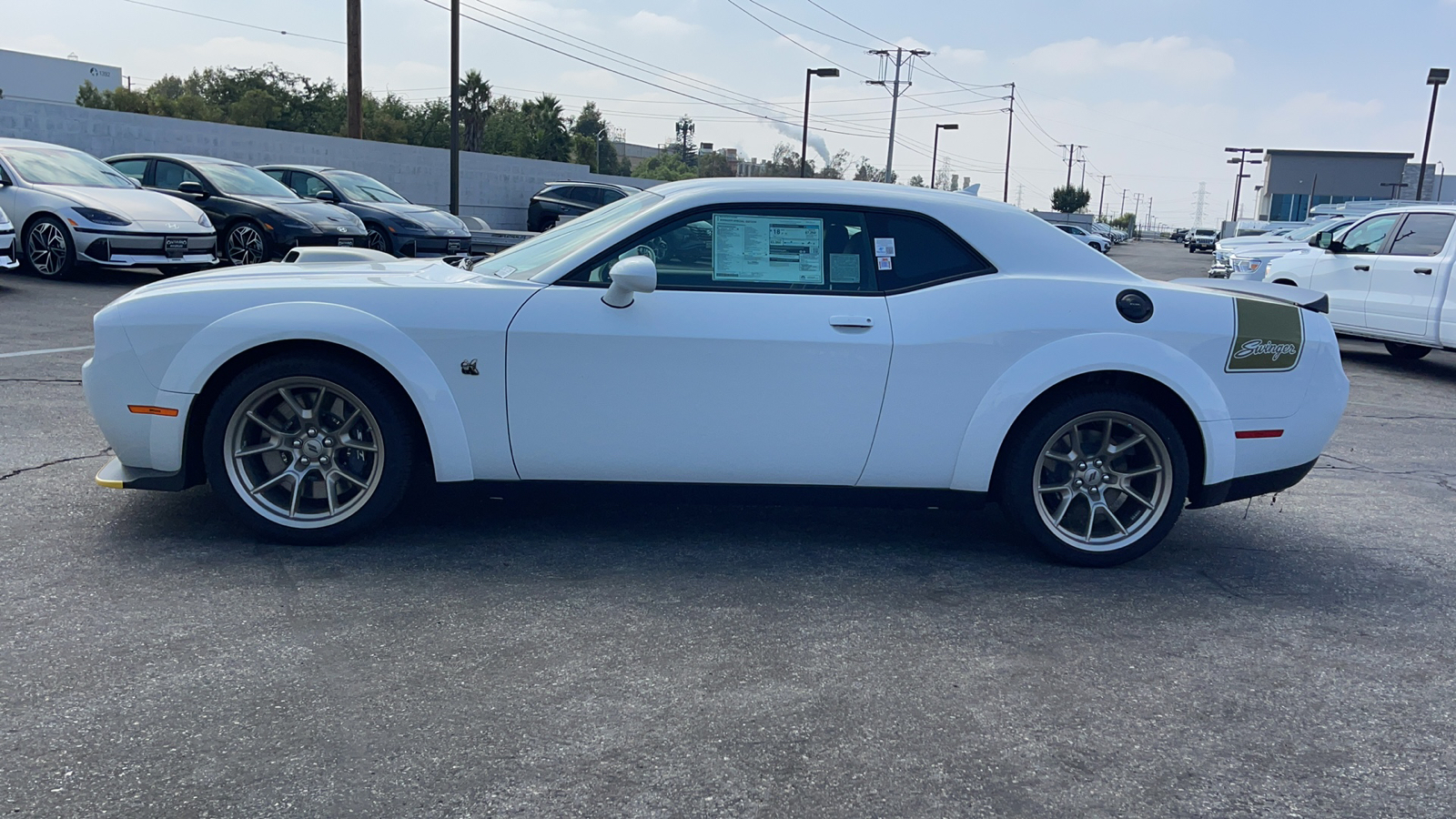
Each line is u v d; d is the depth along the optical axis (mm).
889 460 3852
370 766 2395
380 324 3645
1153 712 2857
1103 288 3947
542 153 66000
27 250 11586
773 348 3721
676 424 3756
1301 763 2613
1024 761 2562
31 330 8383
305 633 3084
